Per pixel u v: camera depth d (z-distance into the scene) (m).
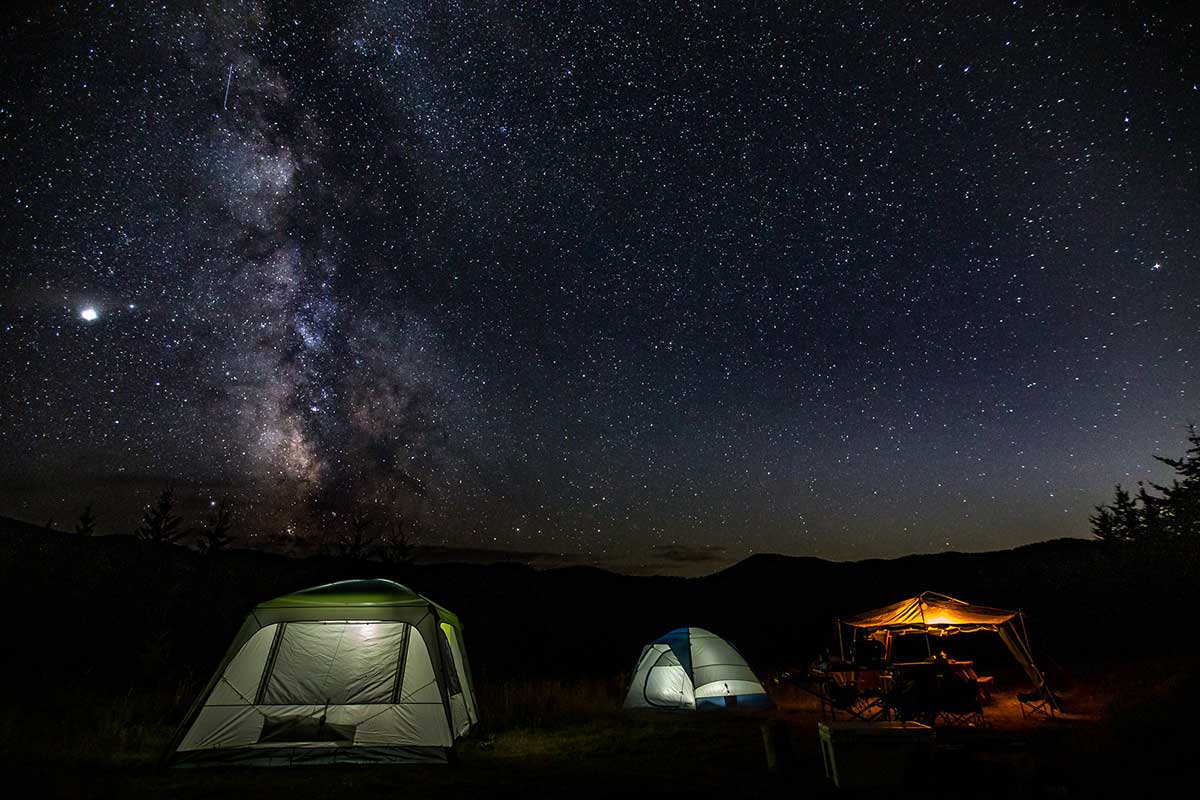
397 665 8.98
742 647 29.36
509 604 32.31
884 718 11.45
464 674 11.11
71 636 15.50
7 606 15.47
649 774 7.77
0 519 26.09
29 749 8.16
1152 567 20.59
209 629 19.05
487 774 7.77
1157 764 6.69
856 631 14.96
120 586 18.69
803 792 6.57
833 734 6.70
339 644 9.03
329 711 8.48
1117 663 17.25
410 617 8.91
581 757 8.93
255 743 8.09
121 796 6.38
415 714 8.62
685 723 12.24
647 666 14.51
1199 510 20.58
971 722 10.38
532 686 16.17
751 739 10.27
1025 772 6.47
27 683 12.16
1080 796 5.79
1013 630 12.99
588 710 13.71
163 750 8.74
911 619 13.31
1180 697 9.44
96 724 9.87
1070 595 23.48
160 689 13.60
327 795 6.63
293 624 9.05
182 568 21.94
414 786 7.09
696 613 36.16
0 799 6.07
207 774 7.57
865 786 6.48
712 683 13.84
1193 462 21.31
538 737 10.79
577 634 29.28
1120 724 8.94
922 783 6.22
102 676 14.12
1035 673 12.38
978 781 6.07
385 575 27.27
